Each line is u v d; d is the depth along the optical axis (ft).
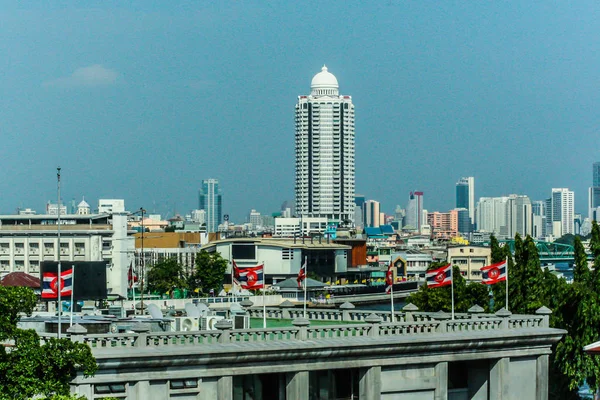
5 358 307.58
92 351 321.73
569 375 479.00
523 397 401.29
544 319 410.52
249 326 398.62
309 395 357.82
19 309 332.60
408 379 374.84
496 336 388.16
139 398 324.39
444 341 376.48
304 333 357.82
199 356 331.98
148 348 329.31
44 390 306.14
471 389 396.57
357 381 367.45
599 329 481.87
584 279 528.22
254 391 350.02
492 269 454.81
